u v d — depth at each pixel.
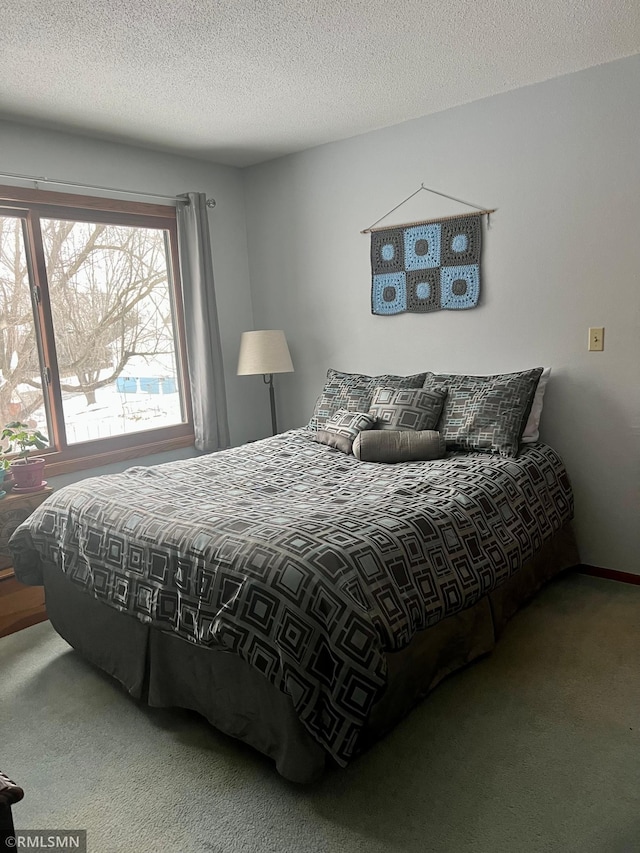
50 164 3.25
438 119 3.29
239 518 2.07
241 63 2.55
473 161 3.20
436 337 3.50
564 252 2.98
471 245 3.27
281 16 2.17
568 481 2.98
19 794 1.06
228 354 4.25
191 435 4.04
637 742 1.86
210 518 2.08
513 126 3.04
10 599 3.04
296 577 1.70
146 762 1.89
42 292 3.27
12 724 2.12
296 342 4.20
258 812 1.67
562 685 2.17
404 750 1.88
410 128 3.41
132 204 3.61
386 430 3.07
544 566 2.84
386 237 3.59
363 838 1.56
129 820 1.66
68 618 2.47
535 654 2.37
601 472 3.02
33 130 3.17
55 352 3.36
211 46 2.38
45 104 2.88
